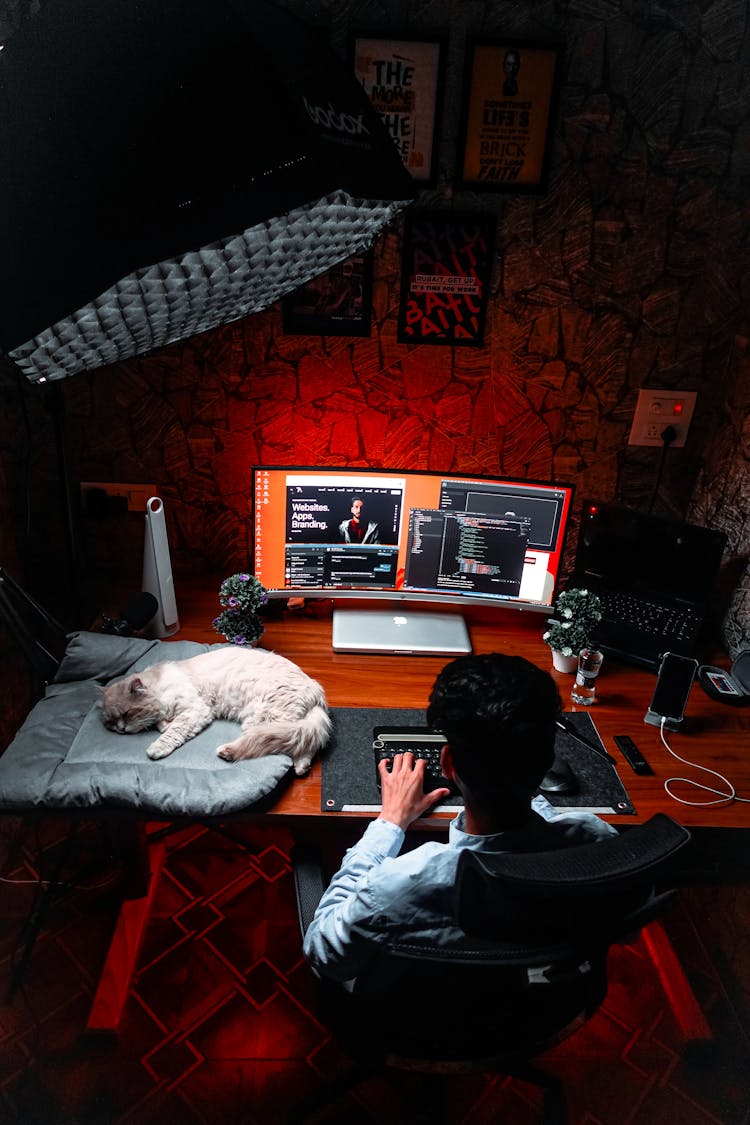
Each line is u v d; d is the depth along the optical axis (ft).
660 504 8.04
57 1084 5.96
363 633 7.29
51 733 5.91
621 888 3.31
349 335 7.14
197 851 7.85
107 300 2.83
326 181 2.68
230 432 7.53
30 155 2.72
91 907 7.21
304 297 6.93
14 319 2.76
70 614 7.66
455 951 3.58
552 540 7.06
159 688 6.08
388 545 7.20
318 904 4.88
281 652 7.13
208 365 7.20
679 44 6.17
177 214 2.59
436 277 6.93
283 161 2.64
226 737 6.05
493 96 6.29
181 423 7.45
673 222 6.80
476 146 6.47
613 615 7.23
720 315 7.15
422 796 5.16
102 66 2.69
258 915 7.26
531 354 7.31
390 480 6.94
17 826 7.85
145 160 2.60
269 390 7.36
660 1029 6.49
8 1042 6.19
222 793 5.40
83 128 2.66
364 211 3.37
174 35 2.66
